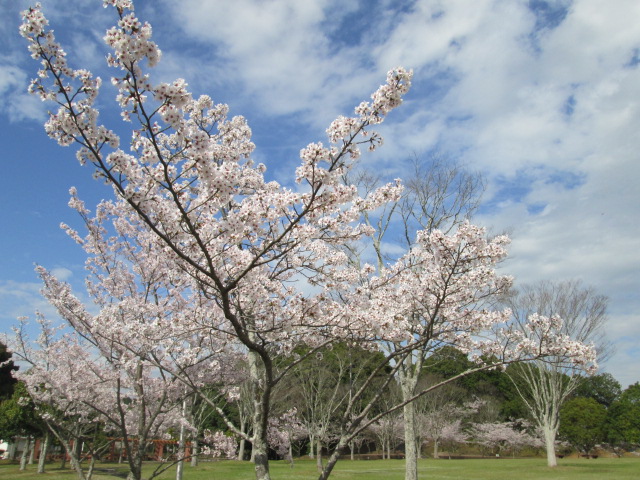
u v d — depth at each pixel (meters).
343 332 5.12
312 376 19.95
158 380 7.80
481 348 6.14
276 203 4.29
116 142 3.44
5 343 9.25
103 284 8.05
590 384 47.34
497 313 6.02
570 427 37.00
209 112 6.90
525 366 25.23
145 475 14.94
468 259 4.83
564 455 41.88
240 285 5.29
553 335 5.17
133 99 3.20
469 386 43.88
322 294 5.01
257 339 5.54
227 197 3.76
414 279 6.09
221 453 8.73
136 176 4.25
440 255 4.89
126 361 6.95
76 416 8.99
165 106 3.29
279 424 11.98
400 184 4.88
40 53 3.05
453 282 5.52
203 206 4.39
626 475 19.73
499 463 28.78
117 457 22.98
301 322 5.08
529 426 39.56
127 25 2.98
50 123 3.30
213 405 5.41
